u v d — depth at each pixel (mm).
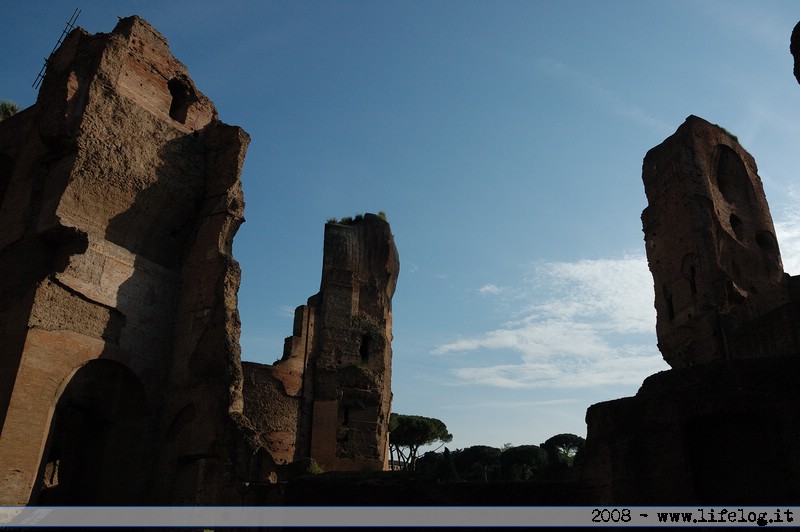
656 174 41500
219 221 29359
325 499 22688
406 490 22469
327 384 46406
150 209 28578
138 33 29703
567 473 26031
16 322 23344
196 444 25672
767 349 29562
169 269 29297
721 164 41844
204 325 27547
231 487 23734
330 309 49000
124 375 26703
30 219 25672
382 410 48375
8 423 21438
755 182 42438
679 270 38125
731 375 18328
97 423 26344
